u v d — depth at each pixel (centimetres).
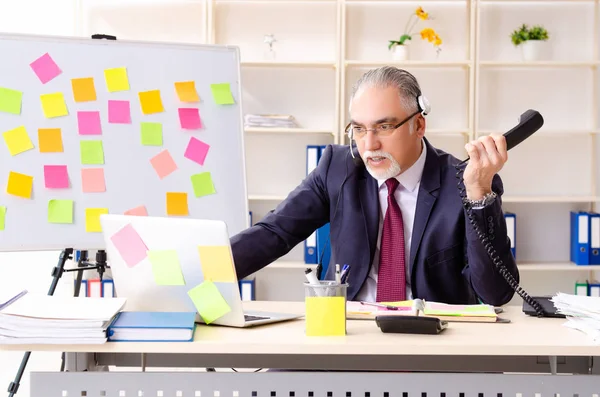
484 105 432
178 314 163
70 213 245
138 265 174
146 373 157
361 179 220
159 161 253
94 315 151
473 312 178
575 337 157
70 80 250
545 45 420
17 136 244
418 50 430
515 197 415
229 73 262
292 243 225
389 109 199
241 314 166
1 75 246
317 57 432
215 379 157
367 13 430
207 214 254
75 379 157
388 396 158
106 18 430
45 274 436
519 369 177
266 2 431
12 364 406
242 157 259
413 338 155
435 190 210
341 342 151
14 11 431
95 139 250
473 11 408
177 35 432
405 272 211
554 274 438
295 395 157
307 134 436
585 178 436
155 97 255
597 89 429
